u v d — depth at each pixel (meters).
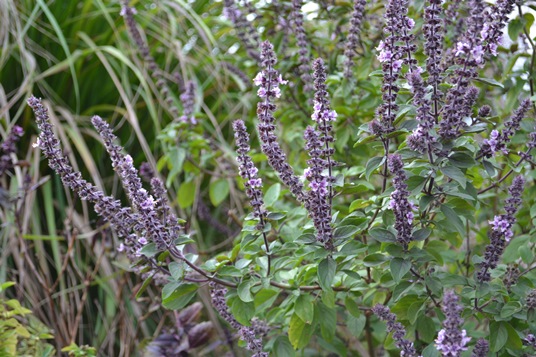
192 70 2.38
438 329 1.58
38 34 2.29
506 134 1.39
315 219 1.40
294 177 1.43
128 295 2.00
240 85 2.16
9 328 1.72
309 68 1.79
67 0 2.33
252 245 1.47
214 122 2.16
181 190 1.95
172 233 1.41
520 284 1.45
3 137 2.03
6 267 1.95
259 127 1.41
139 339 2.01
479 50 1.35
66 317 1.96
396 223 1.38
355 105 1.78
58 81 2.25
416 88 1.35
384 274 1.47
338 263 1.44
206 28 2.25
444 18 1.66
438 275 1.46
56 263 1.95
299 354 1.80
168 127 1.91
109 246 1.91
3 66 2.19
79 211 2.12
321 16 1.88
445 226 1.45
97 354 1.97
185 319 1.79
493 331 1.42
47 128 1.39
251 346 1.47
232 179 2.11
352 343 1.95
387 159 1.41
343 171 1.69
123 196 2.13
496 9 1.37
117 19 2.32
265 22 1.94
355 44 1.69
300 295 1.48
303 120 1.92
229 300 1.54
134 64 2.32
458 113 1.37
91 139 2.18
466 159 1.37
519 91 1.68
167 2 2.40
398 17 1.38
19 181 2.00
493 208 1.78
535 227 1.65
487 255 1.41
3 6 2.20
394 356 1.69
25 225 1.96
